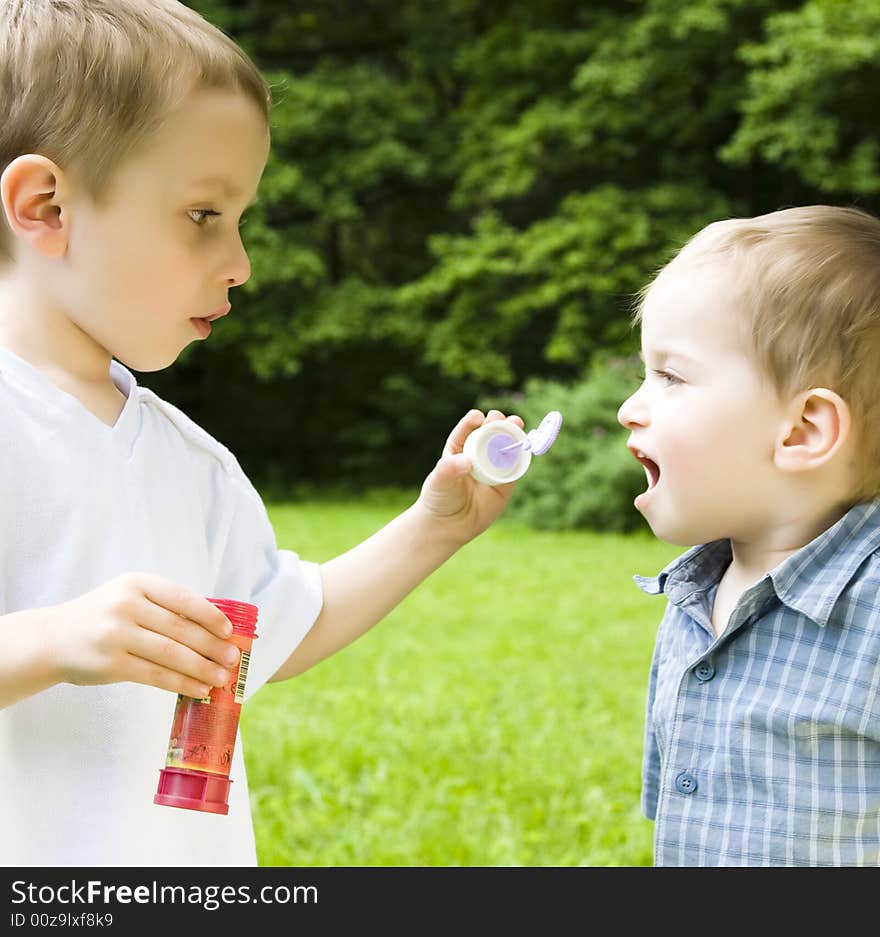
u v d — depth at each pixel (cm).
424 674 647
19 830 168
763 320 191
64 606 154
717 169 1816
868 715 183
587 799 432
